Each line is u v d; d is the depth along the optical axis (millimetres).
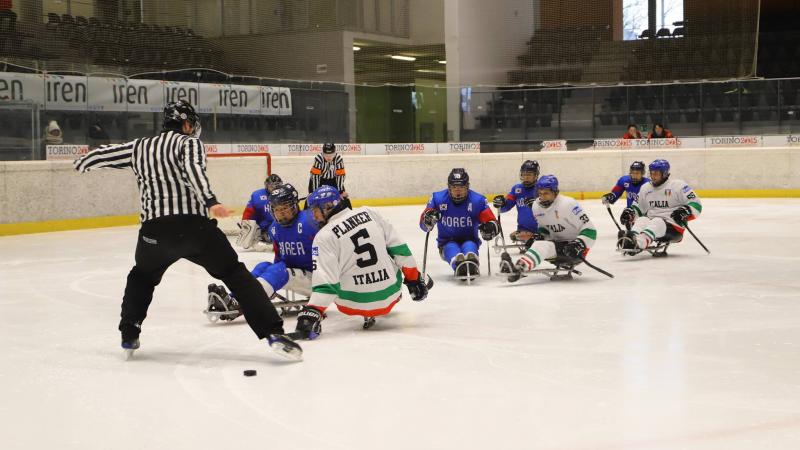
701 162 17844
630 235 8508
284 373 4293
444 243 7746
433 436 3232
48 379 4297
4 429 3455
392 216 15125
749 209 14984
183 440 3260
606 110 18797
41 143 13773
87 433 3383
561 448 3068
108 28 16156
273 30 17719
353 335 5215
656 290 6797
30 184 12742
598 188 18156
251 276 4449
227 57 17656
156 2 16828
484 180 18094
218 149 15797
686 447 3059
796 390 3824
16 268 9016
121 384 4160
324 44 17750
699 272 7781
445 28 18406
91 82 14367
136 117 14953
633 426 3312
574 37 18812
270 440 3229
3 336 5441
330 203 5082
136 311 4613
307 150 17188
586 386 3936
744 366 4293
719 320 5543
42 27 15281
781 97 18094
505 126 18812
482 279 7590
